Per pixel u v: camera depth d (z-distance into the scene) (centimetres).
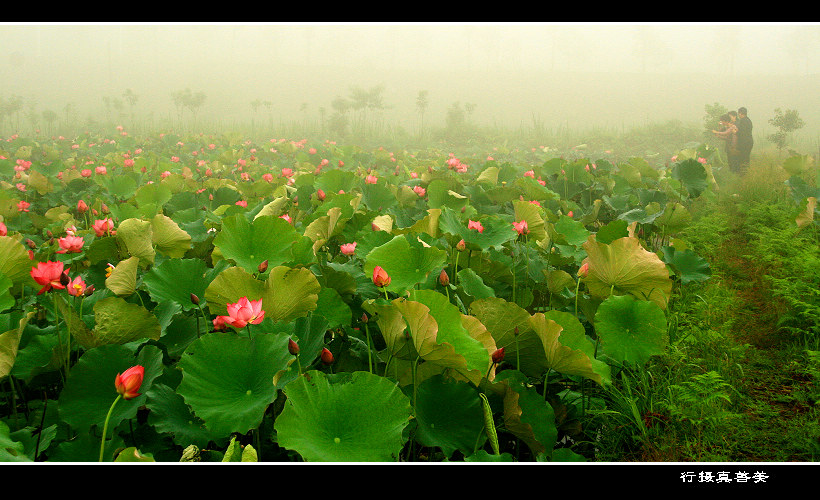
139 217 499
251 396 219
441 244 406
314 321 261
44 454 229
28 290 328
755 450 304
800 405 351
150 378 227
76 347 263
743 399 357
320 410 208
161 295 292
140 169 928
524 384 270
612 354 307
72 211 694
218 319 262
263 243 329
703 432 310
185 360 221
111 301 248
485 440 237
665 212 607
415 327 226
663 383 350
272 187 692
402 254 304
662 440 305
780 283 486
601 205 759
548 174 834
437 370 258
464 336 244
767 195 952
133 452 182
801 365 399
